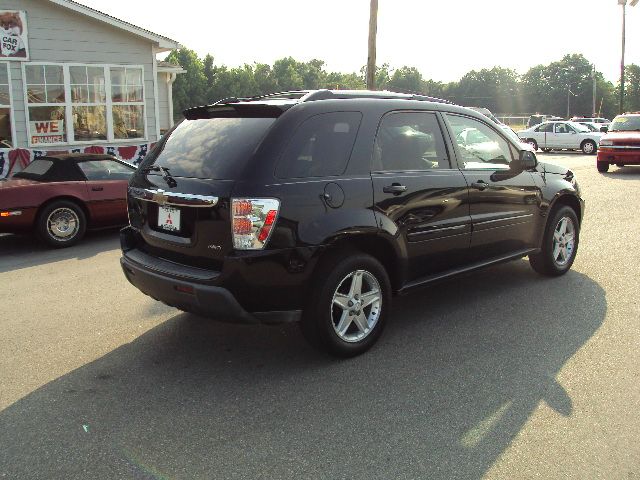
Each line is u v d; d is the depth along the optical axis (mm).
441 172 4742
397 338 4590
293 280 3801
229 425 3316
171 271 3922
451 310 5234
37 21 12562
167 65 18266
